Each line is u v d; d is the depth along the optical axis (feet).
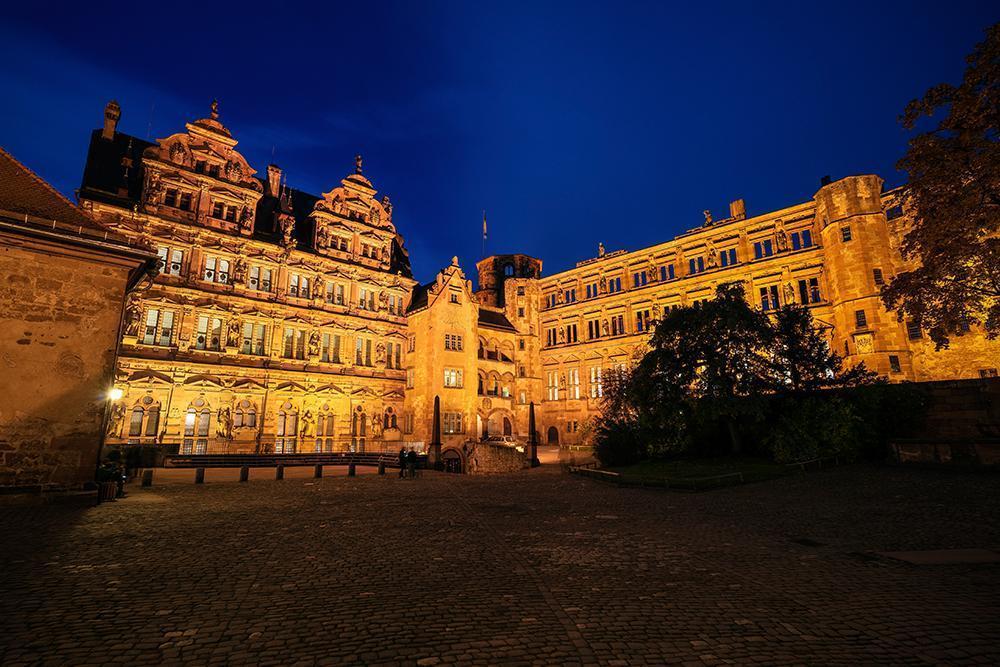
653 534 42.91
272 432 150.41
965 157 61.16
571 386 220.23
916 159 65.21
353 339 175.01
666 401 96.63
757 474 75.15
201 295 143.23
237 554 35.40
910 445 75.87
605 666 18.69
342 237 180.45
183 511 53.26
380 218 191.72
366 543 39.58
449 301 189.57
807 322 99.30
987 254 62.59
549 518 51.42
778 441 85.30
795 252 164.45
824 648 20.07
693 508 56.44
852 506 52.03
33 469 54.29
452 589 28.07
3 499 52.01
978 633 21.13
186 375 136.77
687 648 20.24
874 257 141.59
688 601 25.90
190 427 136.98
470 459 144.36
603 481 89.25
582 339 218.79
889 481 64.90
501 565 33.17
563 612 24.39
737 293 97.09
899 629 21.75
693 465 90.84
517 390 225.35
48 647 19.88
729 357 92.79
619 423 114.52
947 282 70.64
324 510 55.98
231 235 150.71
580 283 226.58
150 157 141.18
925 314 73.46
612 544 39.24
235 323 148.56
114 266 62.23
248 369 147.54
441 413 177.78
